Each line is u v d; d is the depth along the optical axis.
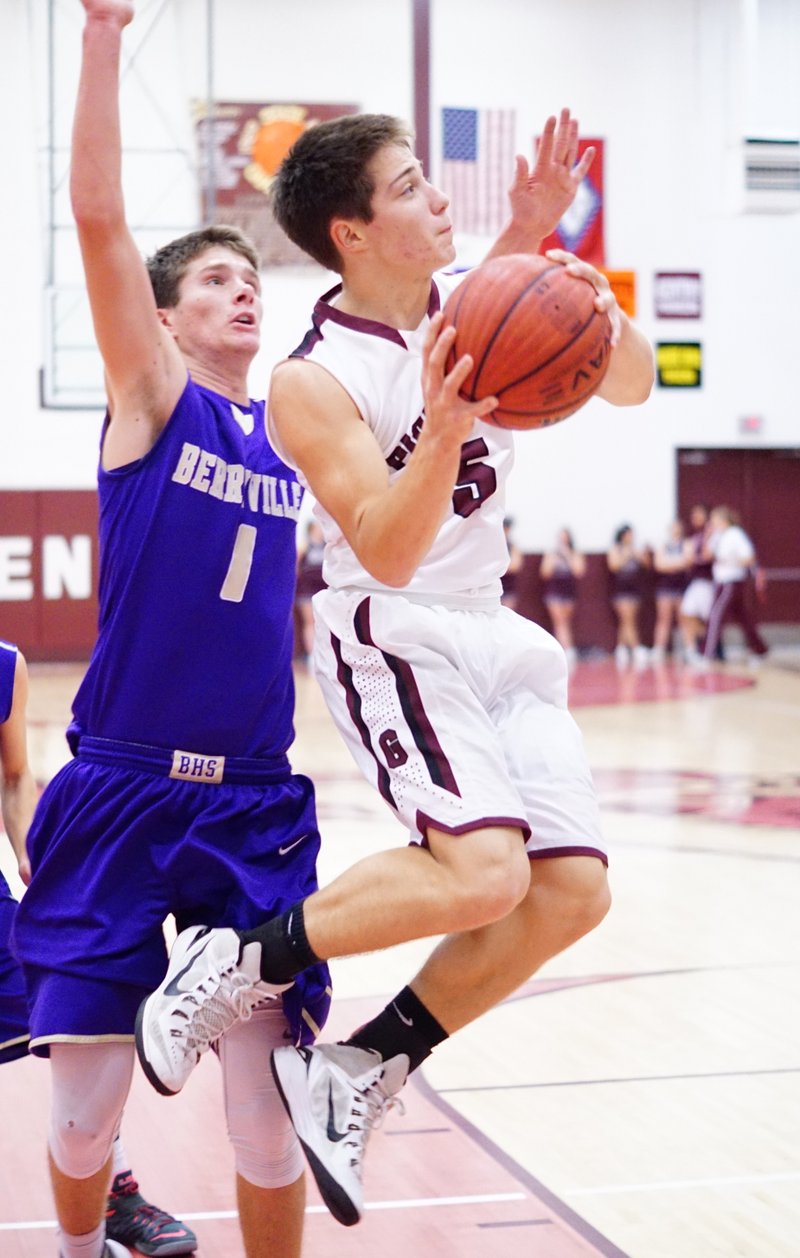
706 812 8.63
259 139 16.83
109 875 2.65
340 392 2.40
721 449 18.70
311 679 16.33
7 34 16.33
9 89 16.39
